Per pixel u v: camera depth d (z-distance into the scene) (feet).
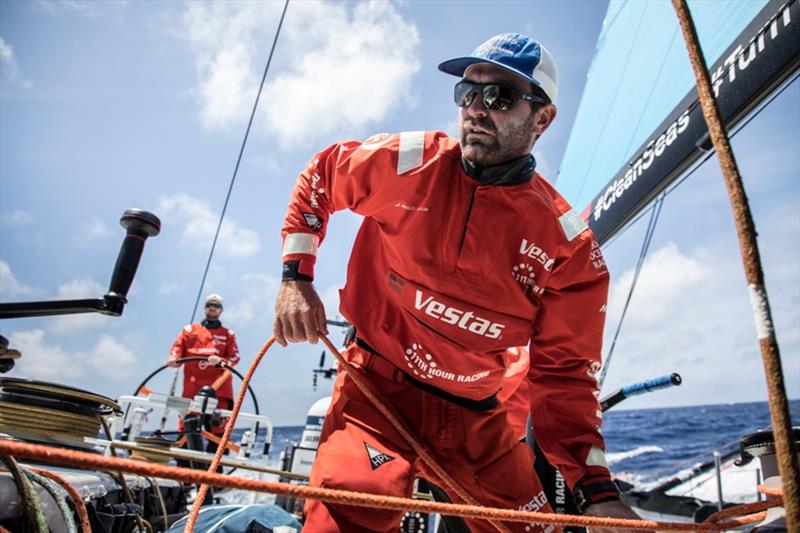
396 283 6.32
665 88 12.85
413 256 6.10
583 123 20.06
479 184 6.06
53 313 6.58
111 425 13.98
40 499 4.91
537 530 6.32
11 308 6.39
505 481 6.40
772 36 8.36
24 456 2.79
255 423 15.61
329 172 6.67
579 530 8.16
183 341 26.53
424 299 6.15
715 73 10.03
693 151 10.80
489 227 6.03
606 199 15.21
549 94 6.25
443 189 6.14
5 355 6.81
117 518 6.88
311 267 6.49
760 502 4.72
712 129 2.43
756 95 8.84
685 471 21.90
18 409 6.84
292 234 6.57
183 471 3.16
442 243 6.05
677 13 2.59
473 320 6.12
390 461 5.58
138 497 8.84
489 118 6.04
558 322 6.44
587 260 6.34
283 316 6.22
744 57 9.08
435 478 6.29
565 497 8.38
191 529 4.95
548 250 6.18
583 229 6.46
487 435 6.49
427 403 6.33
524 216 6.09
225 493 17.07
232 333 27.55
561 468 6.40
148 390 15.19
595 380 6.55
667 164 11.74
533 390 6.80
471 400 6.50
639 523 4.41
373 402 5.99
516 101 6.06
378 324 6.50
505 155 6.10
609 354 15.17
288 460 15.75
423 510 3.81
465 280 6.04
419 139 6.40
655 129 12.67
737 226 2.35
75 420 7.19
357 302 6.70
